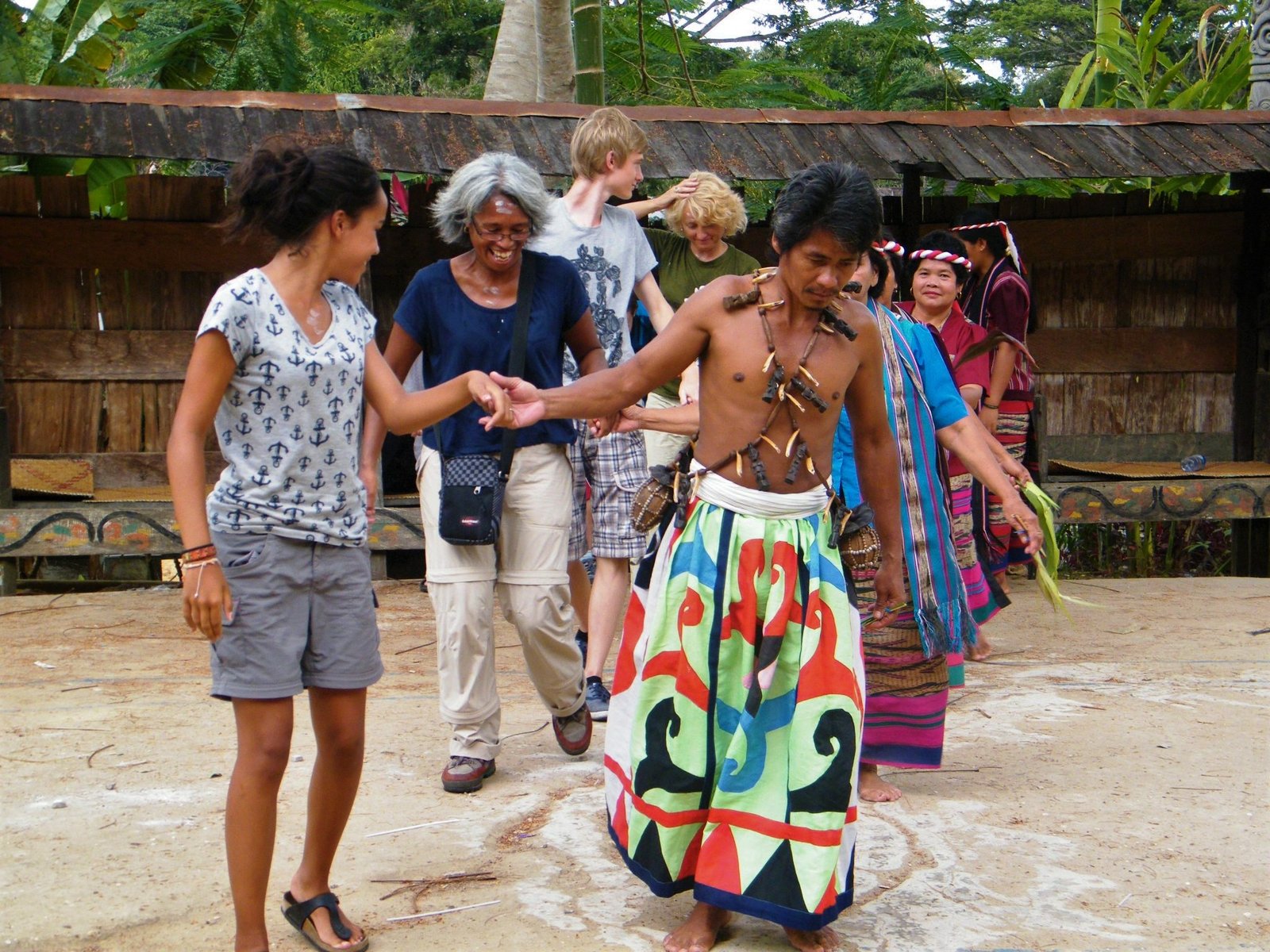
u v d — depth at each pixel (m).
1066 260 9.48
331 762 3.04
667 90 12.24
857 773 3.08
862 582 3.54
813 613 3.06
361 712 3.05
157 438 8.61
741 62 13.45
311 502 2.91
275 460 2.85
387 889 3.43
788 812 2.97
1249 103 9.59
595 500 5.05
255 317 2.80
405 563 8.77
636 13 11.88
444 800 4.11
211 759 4.50
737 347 3.10
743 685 3.09
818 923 2.92
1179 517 8.56
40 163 8.71
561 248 5.07
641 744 3.09
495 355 4.21
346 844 3.75
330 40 11.31
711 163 7.51
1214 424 9.63
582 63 8.44
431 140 7.34
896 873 3.55
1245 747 4.69
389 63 17.64
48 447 8.45
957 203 9.56
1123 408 9.61
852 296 3.95
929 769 4.33
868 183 2.97
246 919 2.90
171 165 10.47
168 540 7.79
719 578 3.08
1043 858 3.65
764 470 3.09
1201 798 4.15
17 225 8.28
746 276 3.19
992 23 22.44
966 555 4.86
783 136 7.85
